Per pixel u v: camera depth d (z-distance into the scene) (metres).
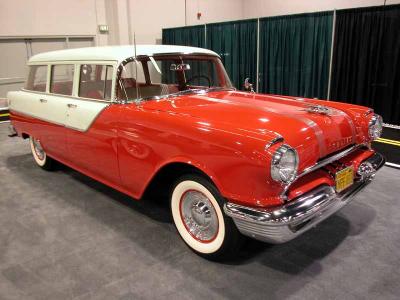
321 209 2.10
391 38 5.02
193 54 3.32
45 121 3.70
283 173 1.92
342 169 2.38
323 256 2.46
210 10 10.67
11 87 8.09
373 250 2.53
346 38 5.53
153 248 2.60
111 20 9.15
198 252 2.48
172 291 2.14
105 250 2.59
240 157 1.97
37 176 4.14
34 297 2.11
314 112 2.49
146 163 2.56
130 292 2.14
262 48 6.80
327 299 2.04
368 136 2.72
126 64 2.84
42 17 8.10
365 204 3.25
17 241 2.74
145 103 2.79
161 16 9.70
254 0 10.79
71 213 3.19
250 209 1.99
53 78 3.61
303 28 6.09
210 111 2.46
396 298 2.04
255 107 2.55
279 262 2.40
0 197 3.56
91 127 3.00
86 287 2.19
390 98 5.20
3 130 6.70
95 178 3.27
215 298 2.08
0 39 7.72
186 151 2.25
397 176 3.90
